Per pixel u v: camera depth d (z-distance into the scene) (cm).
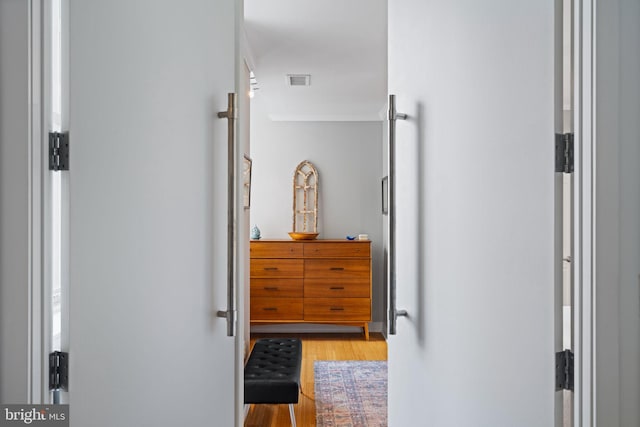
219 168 161
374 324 610
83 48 112
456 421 137
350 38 345
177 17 139
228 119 156
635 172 101
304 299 559
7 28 102
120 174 120
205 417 151
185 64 143
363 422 328
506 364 118
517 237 115
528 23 111
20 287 102
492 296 123
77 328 110
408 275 171
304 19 312
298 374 316
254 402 294
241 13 183
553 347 105
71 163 109
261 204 611
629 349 101
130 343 123
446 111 143
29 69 102
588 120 101
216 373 159
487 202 124
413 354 167
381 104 551
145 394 127
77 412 110
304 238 577
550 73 105
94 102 114
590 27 101
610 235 100
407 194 172
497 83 121
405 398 175
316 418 335
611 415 100
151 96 130
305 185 608
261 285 559
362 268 559
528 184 112
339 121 613
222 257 164
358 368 452
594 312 100
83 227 112
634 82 101
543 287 107
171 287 137
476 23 129
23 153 102
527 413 112
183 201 142
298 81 457
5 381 102
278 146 612
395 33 186
